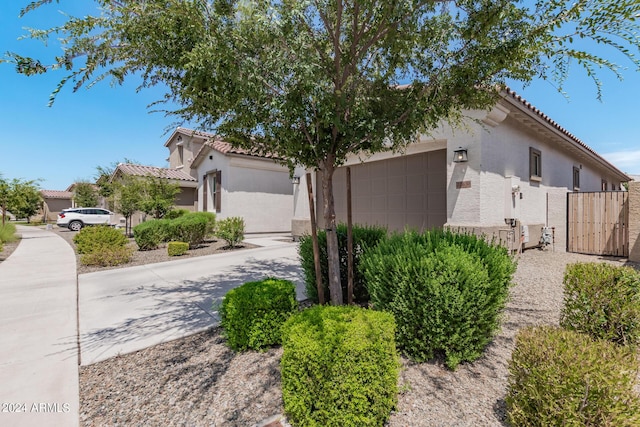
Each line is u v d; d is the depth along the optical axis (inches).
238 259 356.5
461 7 118.3
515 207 345.4
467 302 113.7
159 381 111.7
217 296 215.9
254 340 132.8
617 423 72.2
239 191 607.2
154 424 89.4
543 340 86.9
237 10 105.8
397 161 419.5
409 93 142.7
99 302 204.1
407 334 121.1
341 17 132.7
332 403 85.0
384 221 433.4
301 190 526.9
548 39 116.3
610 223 355.9
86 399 101.2
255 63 105.7
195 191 805.2
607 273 129.6
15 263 345.7
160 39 108.3
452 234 149.9
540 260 325.4
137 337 149.0
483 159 305.7
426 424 88.9
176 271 298.5
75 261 358.3
